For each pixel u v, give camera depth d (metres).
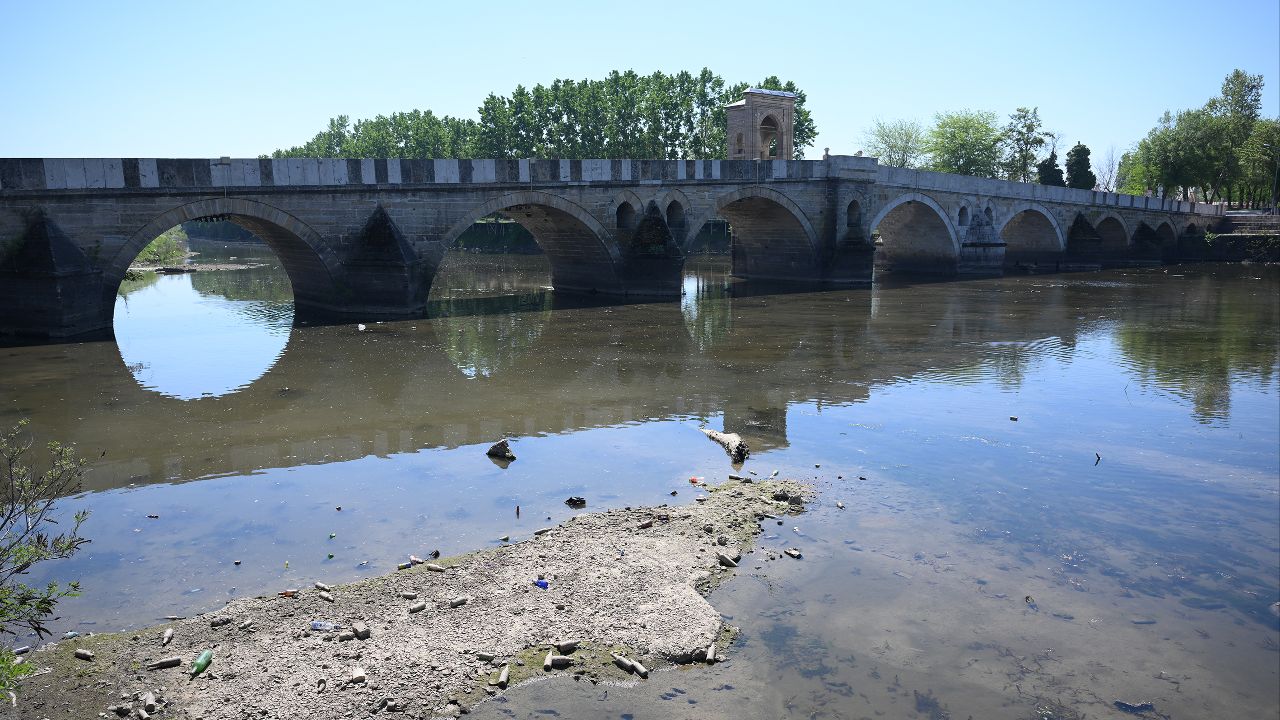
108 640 8.88
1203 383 22.17
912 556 11.25
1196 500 13.60
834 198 49.09
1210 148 83.31
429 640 8.89
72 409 19.08
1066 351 27.11
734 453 15.33
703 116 82.81
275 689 8.03
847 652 8.86
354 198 33.25
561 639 8.94
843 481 14.19
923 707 7.95
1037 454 15.90
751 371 23.59
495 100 86.12
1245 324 33.56
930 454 15.82
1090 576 10.82
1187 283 52.06
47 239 26.75
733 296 43.72
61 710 7.71
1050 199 63.81
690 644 8.85
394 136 108.56
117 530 11.99
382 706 7.82
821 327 32.53
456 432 17.14
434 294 44.72
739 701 7.98
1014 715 7.87
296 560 10.98
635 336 30.11
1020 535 12.07
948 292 46.16
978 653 8.91
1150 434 17.33
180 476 14.38
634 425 17.70
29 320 27.50
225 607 9.55
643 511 12.49
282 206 31.50
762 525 12.18
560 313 36.47
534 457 15.41
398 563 10.88
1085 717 7.86
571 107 83.81
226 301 41.19
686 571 10.49
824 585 10.31
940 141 92.88
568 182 38.44
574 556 10.85
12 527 11.88
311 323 32.62
